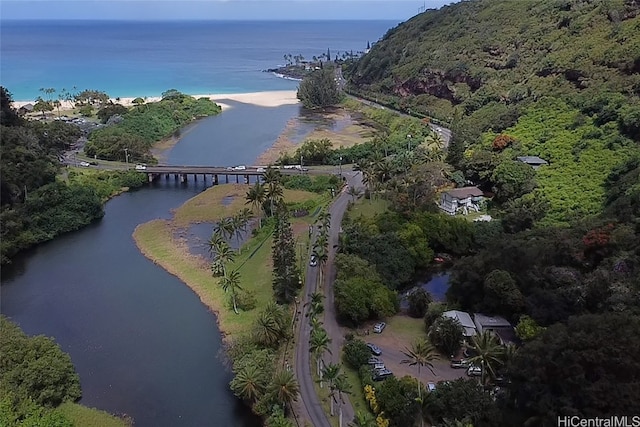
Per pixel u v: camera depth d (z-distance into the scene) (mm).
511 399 60594
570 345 55438
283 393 67625
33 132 184125
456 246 114375
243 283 107688
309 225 134000
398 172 156375
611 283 75812
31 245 128500
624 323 57219
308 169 178625
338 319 91625
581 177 126375
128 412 73938
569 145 142000
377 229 113750
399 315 94250
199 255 123125
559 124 153875
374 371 74438
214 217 145750
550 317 78438
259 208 149250
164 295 106938
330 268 109188
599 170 126000
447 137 198375
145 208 155750
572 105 158125
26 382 70500
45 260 122188
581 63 167500
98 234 137000
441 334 80250
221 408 74812
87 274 115500
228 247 114750
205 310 101438
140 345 90125
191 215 147250
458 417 59875
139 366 84312
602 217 98875
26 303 103375
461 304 92062
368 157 179000
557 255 89500
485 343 67000
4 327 83250
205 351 88500
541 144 149375
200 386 79562
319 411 69125
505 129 170500
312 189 161500
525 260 88625
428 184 137125
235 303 99000
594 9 189875
